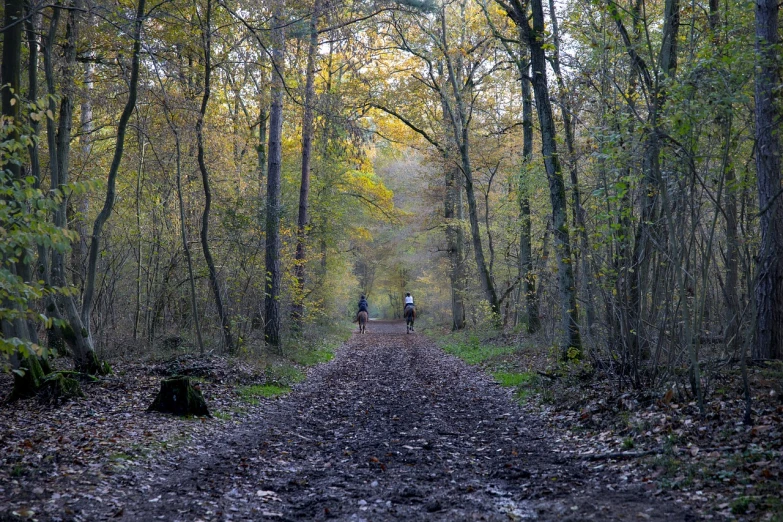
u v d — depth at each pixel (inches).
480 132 1040.8
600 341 439.8
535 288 855.1
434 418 406.3
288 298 904.9
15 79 414.9
